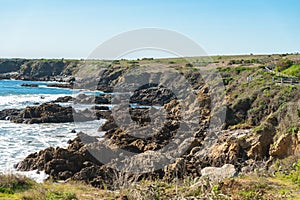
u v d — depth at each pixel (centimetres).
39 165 1802
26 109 3519
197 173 1659
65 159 1806
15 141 2489
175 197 913
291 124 2020
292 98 2578
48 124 3209
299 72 3472
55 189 1091
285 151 1948
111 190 1148
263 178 1072
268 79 3212
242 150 2080
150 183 1086
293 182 1034
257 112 2706
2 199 945
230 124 2734
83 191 1102
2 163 1939
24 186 1097
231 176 1127
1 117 3512
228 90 3234
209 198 866
